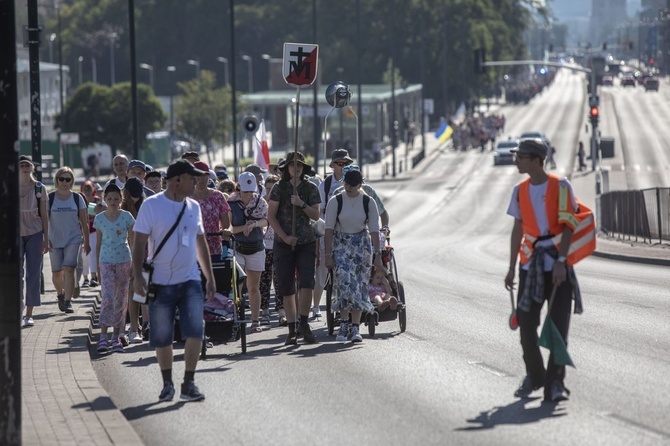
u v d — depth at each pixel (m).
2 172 21.91
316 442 23.66
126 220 38.09
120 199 37.84
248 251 41.31
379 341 37.97
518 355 34.22
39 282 43.16
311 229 37.75
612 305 47.75
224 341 35.84
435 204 166.38
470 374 30.98
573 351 34.38
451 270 71.75
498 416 25.47
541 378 27.44
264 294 44.41
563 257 26.42
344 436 24.08
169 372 28.77
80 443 23.30
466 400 27.44
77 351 36.34
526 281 26.73
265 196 49.81
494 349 35.56
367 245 37.38
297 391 29.33
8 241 21.86
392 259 40.16
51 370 32.72
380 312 39.25
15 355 21.89
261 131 73.81
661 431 23.56
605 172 128.00
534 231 26.78
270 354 35.97
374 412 26.38
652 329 39.56
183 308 28.38
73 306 49.72
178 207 28.17
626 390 28.02
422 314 45.62
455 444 22.95
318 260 39.56
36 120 62.88
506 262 79.81
